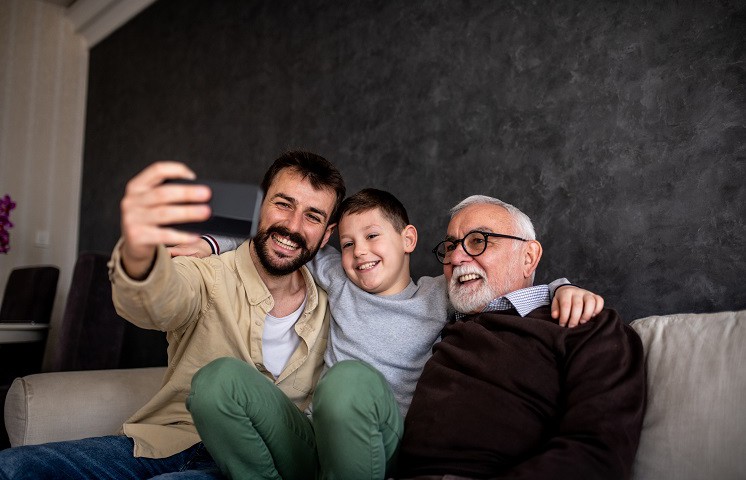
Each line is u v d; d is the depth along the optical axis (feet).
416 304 5.36
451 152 7.12
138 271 3.92
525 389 4.26
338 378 3.86
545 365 4.31
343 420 3.77
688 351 4.17
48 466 4.54
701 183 5.04
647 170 5.40
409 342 5.22
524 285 5.33
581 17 6.01
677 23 5.29
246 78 10.52
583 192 5.86
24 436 5.46
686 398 3.98
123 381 6.19
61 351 8.58
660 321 4.53
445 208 7.12
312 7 9.31
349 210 5.64
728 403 3.79
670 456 3.88
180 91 12.19
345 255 5.64
